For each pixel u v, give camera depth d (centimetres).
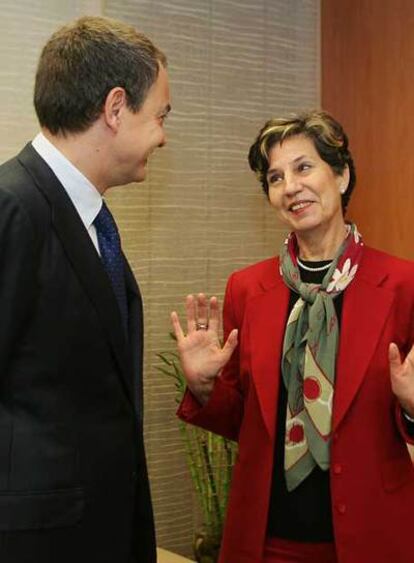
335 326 151
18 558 112
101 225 131
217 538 234
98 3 233
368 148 263
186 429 250
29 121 225
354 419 147
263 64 274
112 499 122
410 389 138
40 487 113
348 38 270
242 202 274
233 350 159
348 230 160
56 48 124
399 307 151
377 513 145
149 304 254
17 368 115
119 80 123
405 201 251
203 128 262
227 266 271
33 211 116
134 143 126
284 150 157
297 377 152
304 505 148
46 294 115
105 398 122
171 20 252
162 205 255
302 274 160
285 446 151
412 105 247
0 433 114
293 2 279
